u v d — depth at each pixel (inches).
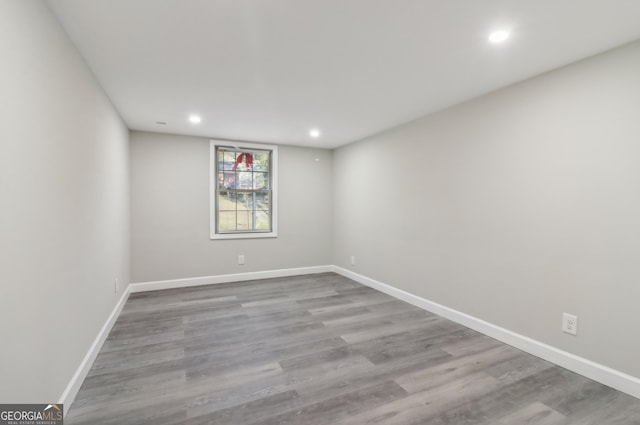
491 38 73.6
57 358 63.4
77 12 62.6
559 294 88.1
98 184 95.3
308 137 176.6
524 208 96.7
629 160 74.3
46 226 58.5
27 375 51.4
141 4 60.4
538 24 67.5
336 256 208.5
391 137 156.6
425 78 96.3
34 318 53.8
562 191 87.1
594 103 80.5
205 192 177.3
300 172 202.7
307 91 107.2
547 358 90.7
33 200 53.6
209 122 145.2
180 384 79.0
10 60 46.6
